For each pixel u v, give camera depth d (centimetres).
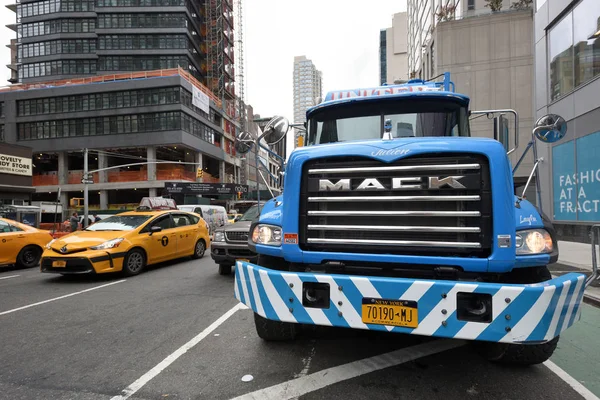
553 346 290
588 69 1124
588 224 1109
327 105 423
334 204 285
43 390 285
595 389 278
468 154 257
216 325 445
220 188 4544
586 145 1120
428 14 3269
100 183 4625
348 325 257
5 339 404
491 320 231
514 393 271
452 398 264
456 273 264
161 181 4541
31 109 4769
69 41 5809
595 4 1091
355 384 286
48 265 727
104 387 289
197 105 4966
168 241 911
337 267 285
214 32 6619
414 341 378
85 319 479
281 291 275
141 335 413
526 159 2047
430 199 259
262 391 277
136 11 5616
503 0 2364
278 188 434
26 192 2461
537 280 266
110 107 4625
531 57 2091
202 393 277
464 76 2169
